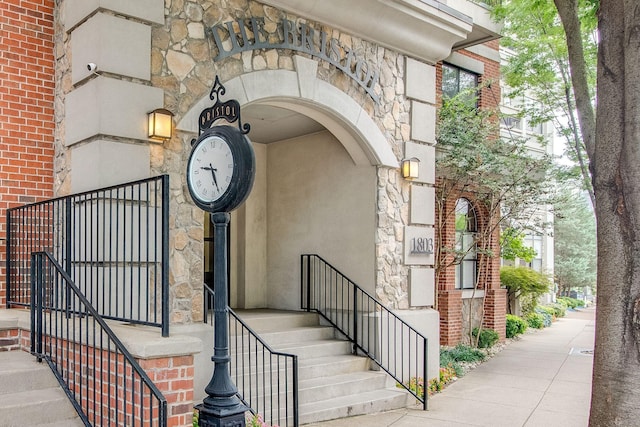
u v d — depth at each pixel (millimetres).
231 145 3773
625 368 4203
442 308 10906
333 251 8625
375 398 7012
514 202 11031
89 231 5508
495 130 11289
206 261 9625
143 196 5633
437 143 10281
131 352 4078
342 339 8250
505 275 14977
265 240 9781
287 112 7902
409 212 8531
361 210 8281
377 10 7680
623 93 4375
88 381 4422
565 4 5219
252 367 6805
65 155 6039
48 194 6277
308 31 7188
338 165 8656
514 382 8688
